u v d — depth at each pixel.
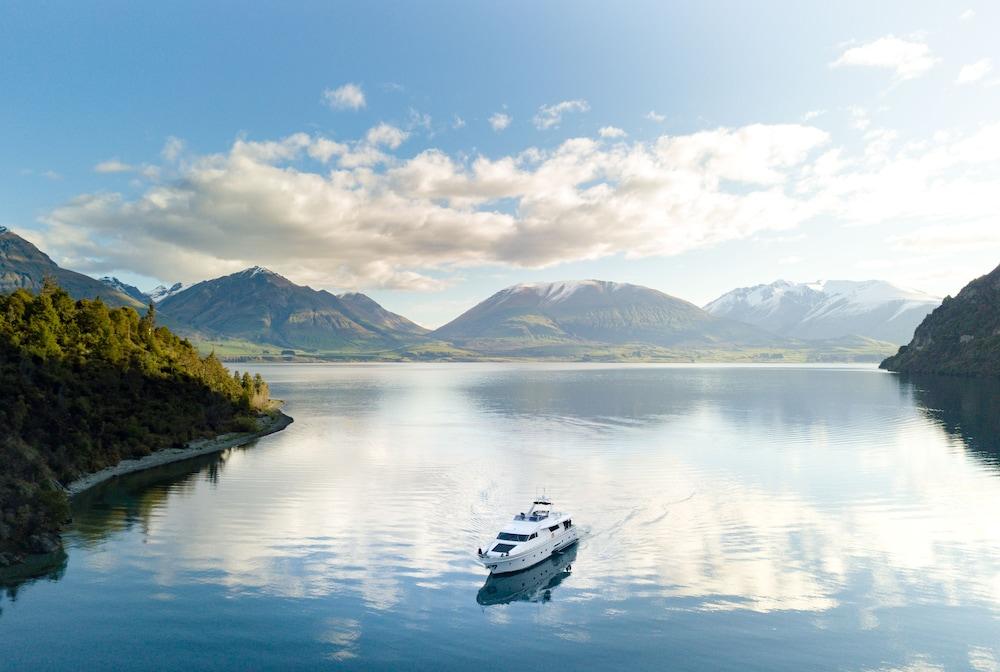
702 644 47.66
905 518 78.56
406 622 51.28
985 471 105.69
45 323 128.88
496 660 45.56
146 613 52.06
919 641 47.97
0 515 67.19
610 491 93.31
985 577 59.69
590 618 52.16
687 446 133.88
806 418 181.75
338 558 65.00
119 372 132.00
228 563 63.16
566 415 198.62
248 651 46.44
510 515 80.88
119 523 75.81
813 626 50.44
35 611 52.19
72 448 100.19
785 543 69.62
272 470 108.56
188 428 133.50
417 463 115.38
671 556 66.19
